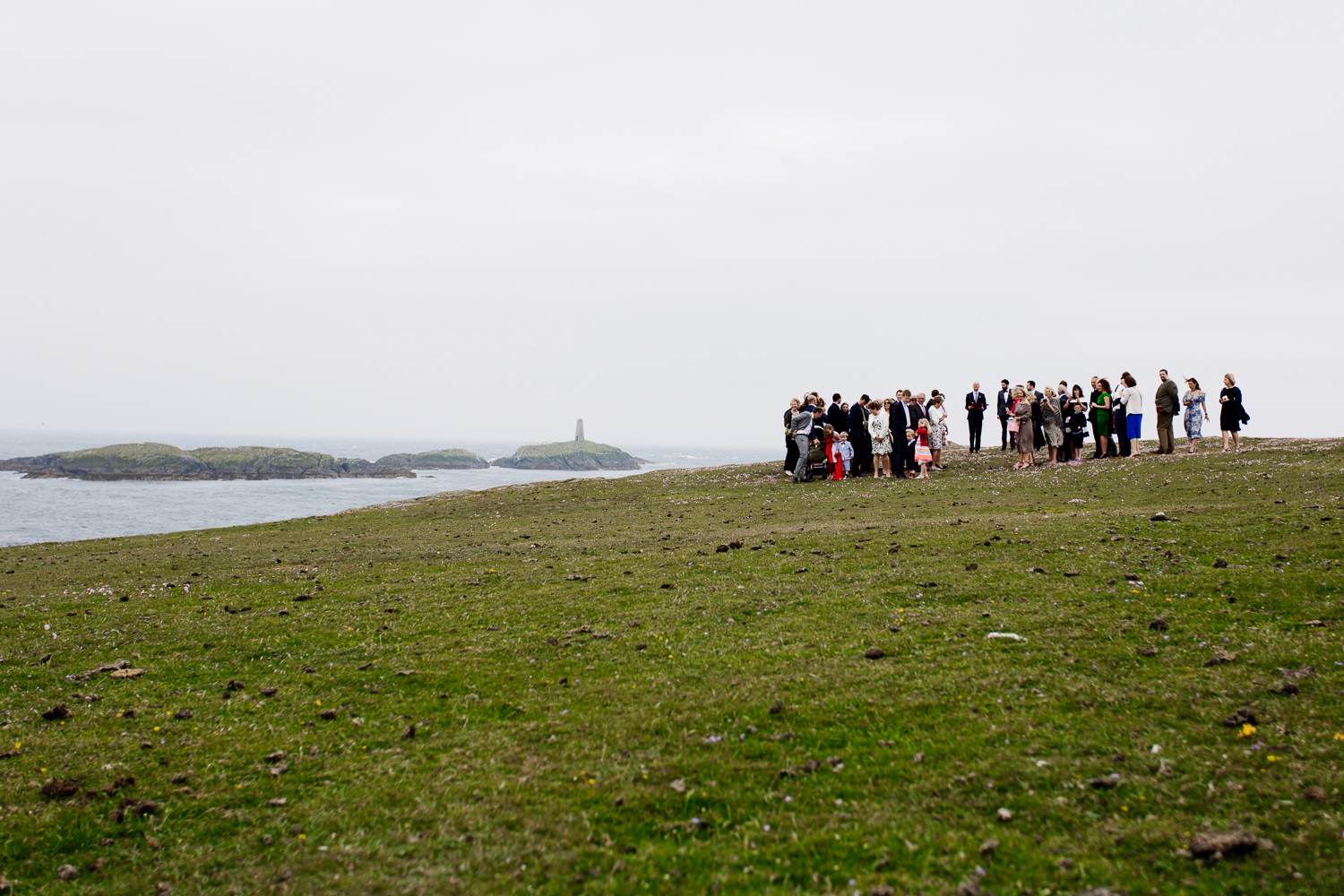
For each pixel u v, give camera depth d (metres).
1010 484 29.84
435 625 13.98
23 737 9.38
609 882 6.01
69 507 95.44
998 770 7.28
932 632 11.70
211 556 23.73
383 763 8.47
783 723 8.80
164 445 180.38
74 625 14.75
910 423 35.94
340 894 6.06
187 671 11.94
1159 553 15.35
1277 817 6.02
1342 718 7.52
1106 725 8.01
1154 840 5.92
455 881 6.13
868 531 20.81
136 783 8.13
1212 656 9.68
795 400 38.62
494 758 8.45
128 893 6.35
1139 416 35.28
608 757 8.27
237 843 7.00
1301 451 31.89
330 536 28.44
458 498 40.03
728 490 36.19
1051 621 11.76
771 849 6.34
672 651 11.79
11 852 6.95
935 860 5.97
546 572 18.36
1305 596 11.66
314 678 11.41
